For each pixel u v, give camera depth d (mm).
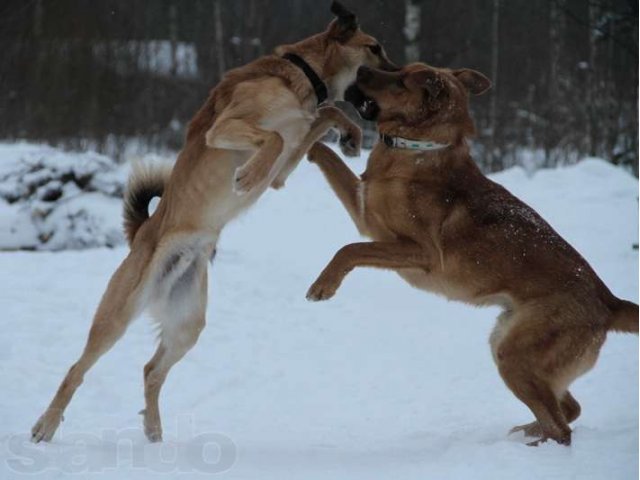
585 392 9172
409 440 7652
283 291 13281
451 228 7492
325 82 8383
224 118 7539
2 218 15008
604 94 28344
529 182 21250
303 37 33875
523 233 7477
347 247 7363
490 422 8281
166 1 36094
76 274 13078
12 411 8406
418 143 7477
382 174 7602
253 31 33688
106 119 29891
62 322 11078
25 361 9812
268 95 7688
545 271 7340
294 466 6703
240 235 16875
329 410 8930
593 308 7289
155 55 34719
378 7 30344
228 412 8852
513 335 7250
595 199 19391
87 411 8656
